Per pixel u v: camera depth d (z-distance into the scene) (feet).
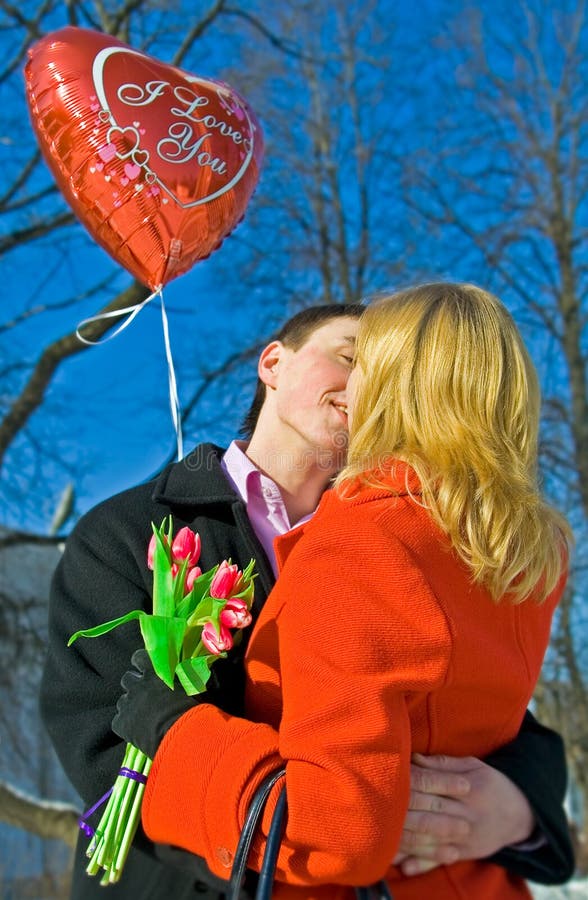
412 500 4.70
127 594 5.71
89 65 7.22
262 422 6.84
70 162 7.27
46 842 21.08
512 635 4.84
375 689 4.11
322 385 6.50
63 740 5.45
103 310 19.81
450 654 4.30
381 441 5.04
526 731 5.53
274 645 4.83
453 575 4.57
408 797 4.07
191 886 5.00
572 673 25.48
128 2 23.62
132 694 4.96
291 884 4.29
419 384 5.00
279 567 5.11
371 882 4.05
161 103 7.18
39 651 21.34
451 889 4.59
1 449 22.25
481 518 4.65
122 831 4.83
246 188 7.57
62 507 23.63
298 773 4.04
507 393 5.05
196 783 4.38
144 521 6.01
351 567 4.40
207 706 4.73
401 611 4.29
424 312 5.19
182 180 7.13
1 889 20.39
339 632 4.24
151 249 7.39
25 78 7.75
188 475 6.31
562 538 5.39
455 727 4.58
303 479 6.64
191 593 5.04
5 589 21.90
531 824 4.96
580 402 28.81
